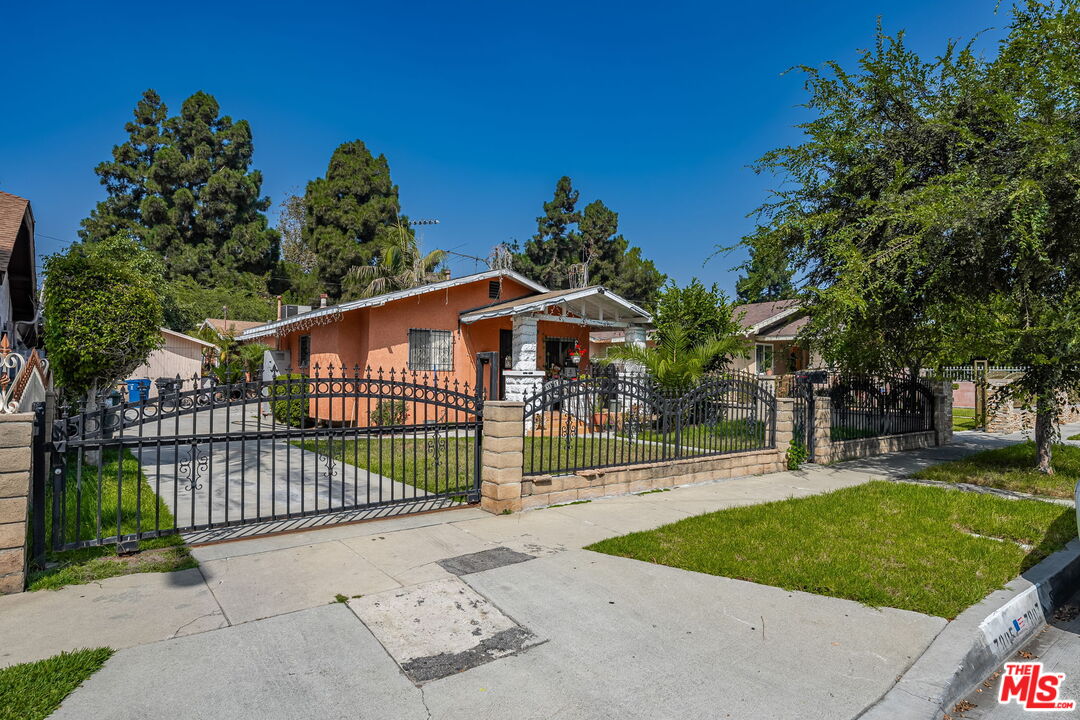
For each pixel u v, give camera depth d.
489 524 6.21
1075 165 7.64
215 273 41.00
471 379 15.60
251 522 5.61
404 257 28.66
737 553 5.36
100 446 4.90
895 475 9.63
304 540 5.55
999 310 9.35
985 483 8.89
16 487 4.20
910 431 12.87
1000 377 16.31
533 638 3.71
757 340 22.09
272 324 18.12
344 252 35.38
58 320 8.00
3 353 6.65
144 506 6.72
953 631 3.84
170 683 3.10
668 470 8.34
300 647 3.52
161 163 42.22
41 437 4.66
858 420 11.70
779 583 4.66
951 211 7.55
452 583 4.56
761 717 2.93
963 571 4.92
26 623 3.74
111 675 3.16
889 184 9.07
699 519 6.47
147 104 44.75
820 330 9.79
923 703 3.08
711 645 3.65
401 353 14.51
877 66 9.40
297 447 11.65
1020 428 15.80
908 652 3.59
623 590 4.49
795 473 9.78
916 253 8.20
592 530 6.05
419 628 3.80
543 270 38.06
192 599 4.17
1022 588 4.62
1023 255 8.38
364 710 2.93
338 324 14.95
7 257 9.09
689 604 4.26
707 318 15.88
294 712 2.89
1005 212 7.85
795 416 10.73
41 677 3.05
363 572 4.75
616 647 3.61
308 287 39.84
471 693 3.09
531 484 6.94
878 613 4.13
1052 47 8.39
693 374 13.19
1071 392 9.76
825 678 3.29
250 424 15.76
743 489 8.38
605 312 16.39
